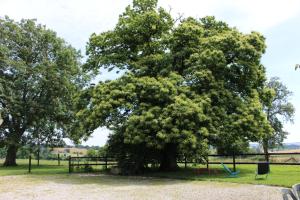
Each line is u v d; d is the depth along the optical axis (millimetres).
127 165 25422
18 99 37594
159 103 22828
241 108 23266
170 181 19734
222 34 25141
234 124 22203
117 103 22172
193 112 20625
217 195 13867
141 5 28250
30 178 23188
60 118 40250
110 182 19781
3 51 36781
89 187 17578
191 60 24047
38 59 39969
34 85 37281
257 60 24812
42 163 45062
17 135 38688
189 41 25406
